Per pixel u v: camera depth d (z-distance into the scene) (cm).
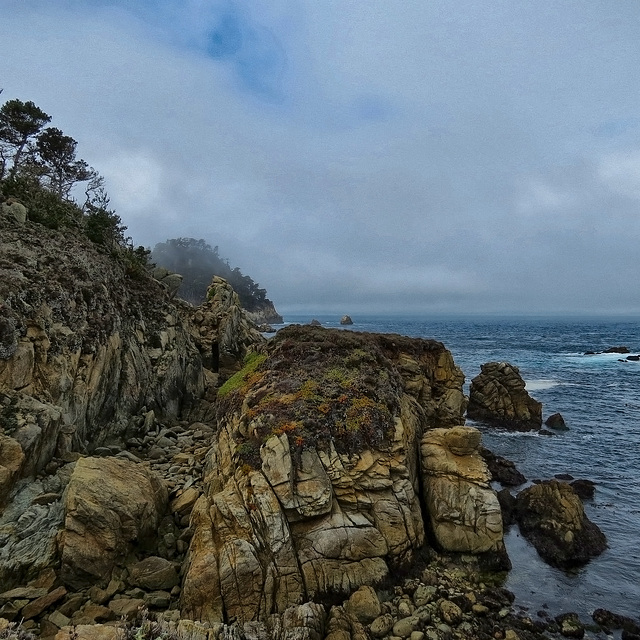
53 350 1580
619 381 4606
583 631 1038
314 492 1136
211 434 2172
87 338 1795
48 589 989
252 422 1343
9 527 1078
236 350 3631
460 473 1359
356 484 1213
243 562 1000
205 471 1558
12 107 3278
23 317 1508
